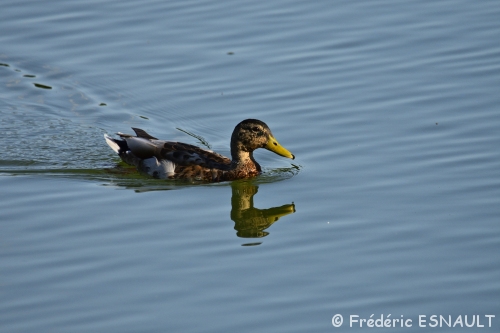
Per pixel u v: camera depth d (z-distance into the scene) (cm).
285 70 2116
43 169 1800
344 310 1224
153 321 1204
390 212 1540
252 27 2302
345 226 1501
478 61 2088
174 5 2439
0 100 2089
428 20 2288
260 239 1471
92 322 1203
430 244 1413
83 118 2019
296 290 1283
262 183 1752
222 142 1898
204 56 2188
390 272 1327
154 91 2075
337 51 2177
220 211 1603
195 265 1372
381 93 1995
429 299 1247
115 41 2272
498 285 1275
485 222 1479
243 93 2039
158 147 1823
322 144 1830
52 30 2334
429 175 1673
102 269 1355
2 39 2298
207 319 1207
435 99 1952
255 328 1184
